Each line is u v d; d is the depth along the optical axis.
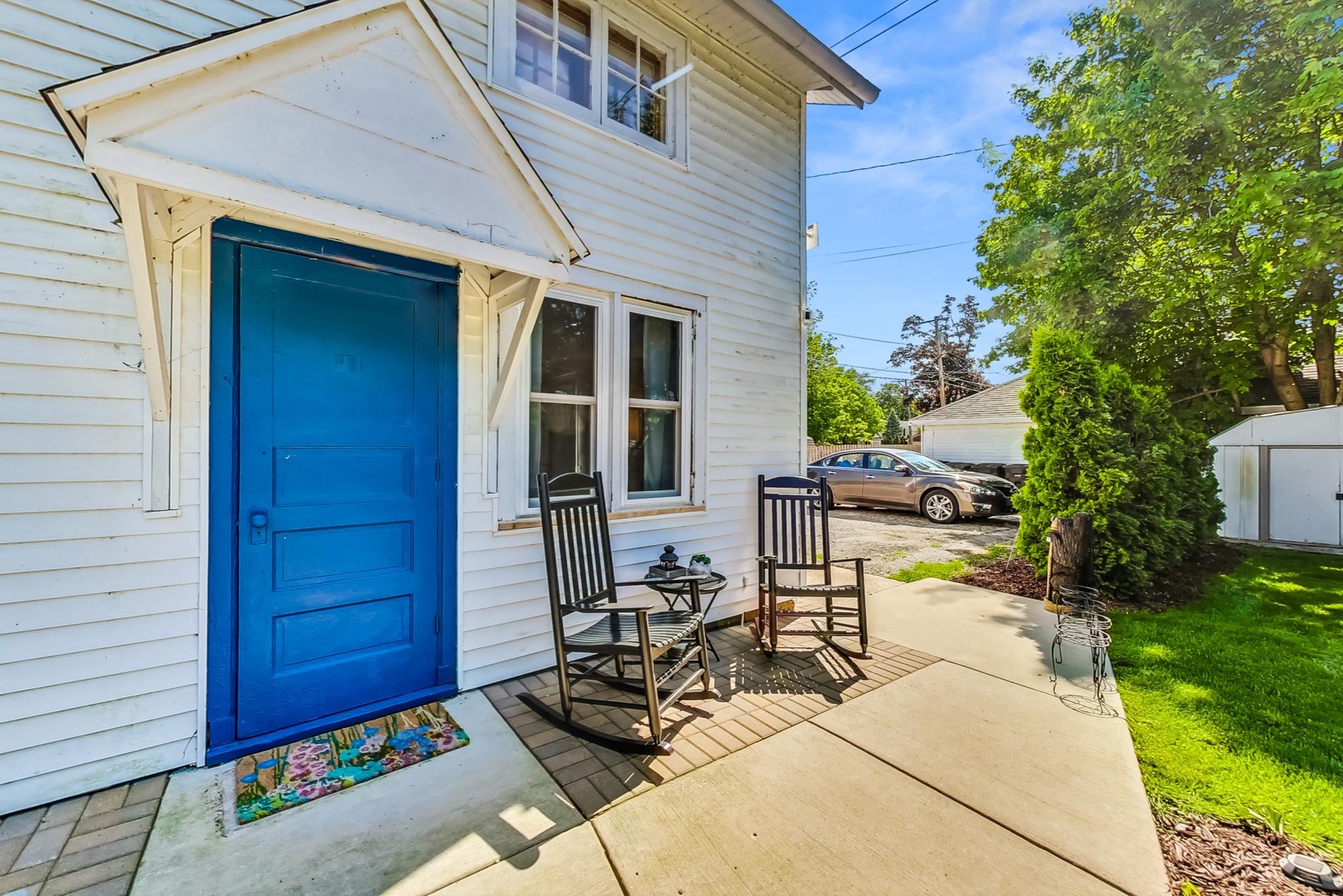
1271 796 2.12
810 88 4.90
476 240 2.21
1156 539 5.04
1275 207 6.20
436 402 2.84
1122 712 2.79
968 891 1.62
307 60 1.81
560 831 1.86
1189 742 2.52
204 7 2.28
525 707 2.76
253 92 1.71
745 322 4.44
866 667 3.35
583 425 3.52
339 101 1.88
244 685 2.31
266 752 2.30
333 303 2.53
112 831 1.82
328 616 2.53
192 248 2.20
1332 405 7.86
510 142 2.29
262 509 2.35
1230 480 7.86
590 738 2.45
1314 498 7.24
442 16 2.88
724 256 4.26
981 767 2.27
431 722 2.59
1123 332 8.48
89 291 2.03
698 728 2.58
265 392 2.36
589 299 3.49
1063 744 2.46
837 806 2.01
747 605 4.43
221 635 2.26
